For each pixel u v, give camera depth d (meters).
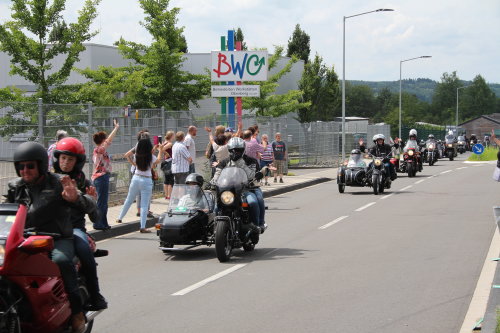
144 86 33.69
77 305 6.16
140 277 10.27
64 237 6.22
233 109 28.84
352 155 25.19
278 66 55.62
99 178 14.40
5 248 5.43
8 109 16.14
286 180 30.17
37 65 26.41
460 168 41.84
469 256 11.51
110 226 14.99
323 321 7.56
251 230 11.80
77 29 26.31
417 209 19.17
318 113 62.16
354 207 20.06
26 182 6.09
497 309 6.85
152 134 21.70
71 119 17.81
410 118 110.44
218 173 11.81
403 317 7.68
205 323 7.55
